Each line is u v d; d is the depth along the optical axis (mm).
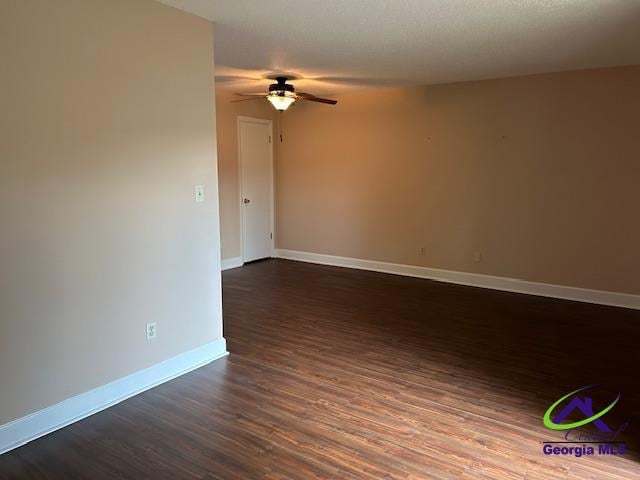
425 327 4199
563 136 4949
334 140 6652
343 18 3107
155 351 3068
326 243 6949
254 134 6832
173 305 3162
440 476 2160
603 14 2990
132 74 2764
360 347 3721
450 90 5590
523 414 2713
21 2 2250
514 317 4488
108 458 2277
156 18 2865
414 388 3029
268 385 3066
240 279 5988
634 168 4629
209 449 2354
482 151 5465
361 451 2348
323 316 4492
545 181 5109
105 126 2652
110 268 2748
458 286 5688
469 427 2574
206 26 3178
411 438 2467
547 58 4223
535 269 5285
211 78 3256
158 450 2344
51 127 2408
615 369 3324
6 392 2324
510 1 2760
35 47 2316
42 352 2455
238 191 6672
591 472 2199
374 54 4035
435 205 5895
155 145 2941
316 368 3326
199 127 3221
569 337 3955
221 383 3090
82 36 2506
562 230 5074
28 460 2258
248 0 2785
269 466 2221
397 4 2812
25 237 2344
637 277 4730
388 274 6312
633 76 4539
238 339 3885
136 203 2861
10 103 2242
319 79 5289
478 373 3256
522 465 2248
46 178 2406
